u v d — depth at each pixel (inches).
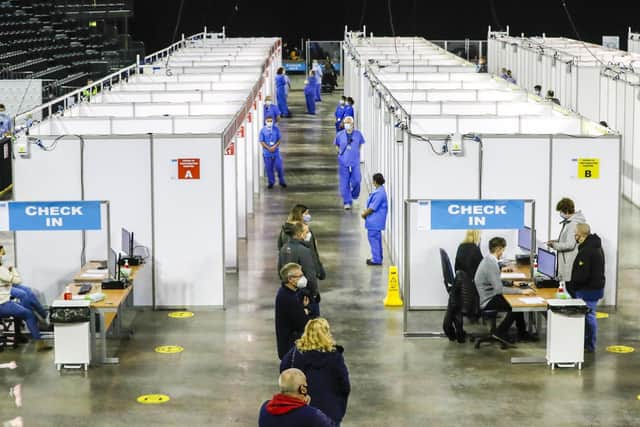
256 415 457.7
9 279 550.3
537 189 608.4
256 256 753.6
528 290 544.4
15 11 1555.1
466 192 607.8
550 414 458.3
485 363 526.0
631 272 709.3
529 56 1328.7
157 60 1227.9
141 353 542.9
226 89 966.4
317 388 373.1
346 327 587.2
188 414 458.9
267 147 1008.2
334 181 1055.6
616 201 611.2
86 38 1658.5
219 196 614.5
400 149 660.1
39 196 613.0
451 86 928.9
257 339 565.6
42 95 1117.1
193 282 620.7
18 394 483.8
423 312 614.9
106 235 602.2
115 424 447.8
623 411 462.0
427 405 468.8
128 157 611.2
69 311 511.5
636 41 1462.8
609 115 1019.3
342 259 746.8
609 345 556.4
